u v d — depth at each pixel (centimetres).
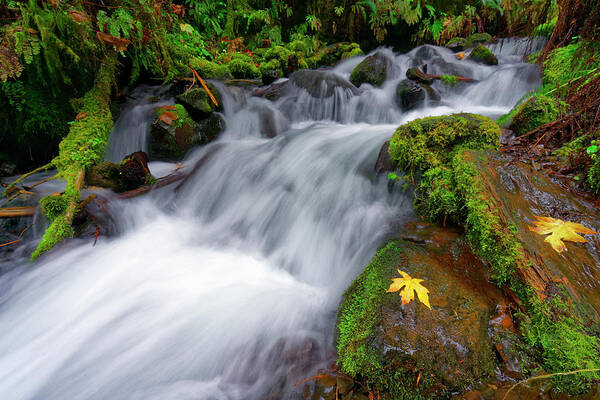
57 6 379
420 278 172
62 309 244
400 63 787
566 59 379
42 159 464
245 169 410
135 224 349
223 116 543
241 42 877
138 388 183
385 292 166
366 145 395
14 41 343
